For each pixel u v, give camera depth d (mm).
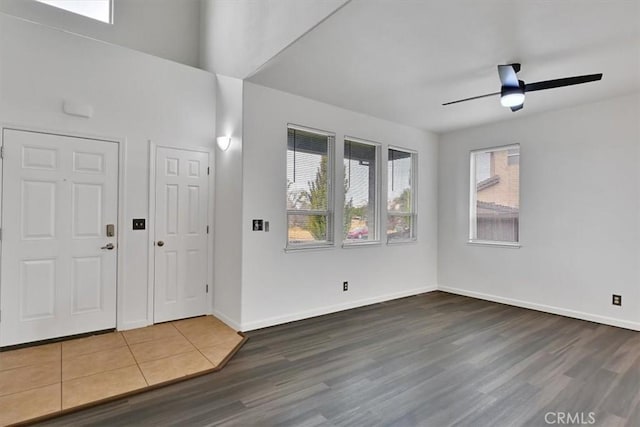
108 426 1988
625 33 2562
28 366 2711
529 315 4266
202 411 2143
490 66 3180
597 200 4016
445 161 5617
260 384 2490
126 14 4246
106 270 3512
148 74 3754
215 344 3211
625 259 3816
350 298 4531
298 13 2672
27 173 3109
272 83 3648
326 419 2074
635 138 3752
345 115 4484
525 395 2357
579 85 3500
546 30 2541
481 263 5129
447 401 2281
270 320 3787
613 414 2135
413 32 2592
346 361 2891
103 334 3461
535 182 4539
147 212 3742
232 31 3764
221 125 4047
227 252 3877
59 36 3246
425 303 4836
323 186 4348
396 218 5203
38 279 3176
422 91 3818
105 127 3490
